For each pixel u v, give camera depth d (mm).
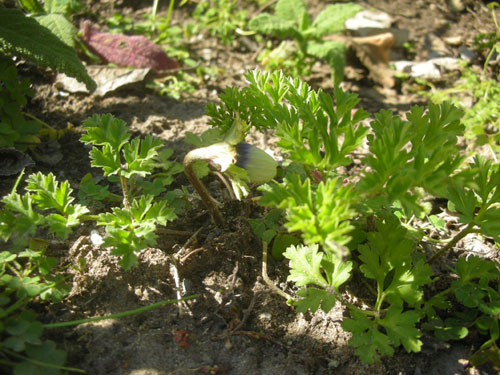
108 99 401
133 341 248
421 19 530
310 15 525
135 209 258
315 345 255
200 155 259
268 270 283
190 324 259
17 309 248
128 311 251
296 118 274
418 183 233
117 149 281
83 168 341
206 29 506
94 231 289
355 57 485
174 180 334
